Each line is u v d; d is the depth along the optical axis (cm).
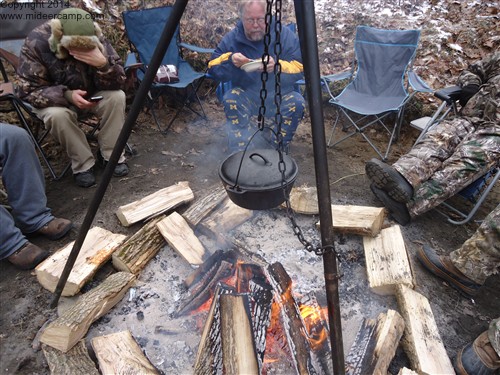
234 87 320
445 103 295
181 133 387
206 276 199
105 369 157
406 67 367
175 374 167
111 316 191
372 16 526
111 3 443
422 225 277
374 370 155
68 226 244
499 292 227
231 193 154
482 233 198
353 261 232
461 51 464
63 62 273
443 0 554
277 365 172
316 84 111
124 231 253
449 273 217
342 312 198
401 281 201
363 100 369
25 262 216
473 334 196
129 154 344
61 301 200
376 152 372
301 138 392
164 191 274
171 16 129
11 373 167
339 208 252
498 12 518
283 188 138
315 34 109
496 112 270
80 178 294
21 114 276
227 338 158
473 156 254
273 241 243
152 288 207
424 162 261
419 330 177
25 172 223
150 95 399
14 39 312
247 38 305
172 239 226
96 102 268
